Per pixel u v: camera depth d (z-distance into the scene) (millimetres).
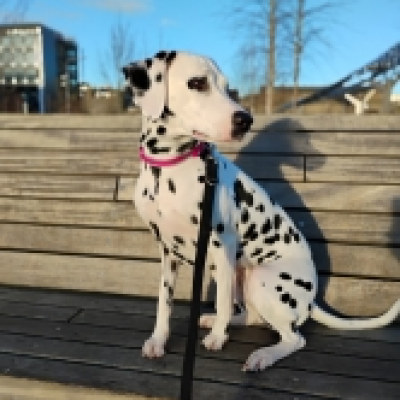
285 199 2707
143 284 2719
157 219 2084
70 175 2955
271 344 2186
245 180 2285
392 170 2602
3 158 3090
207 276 2662
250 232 2254
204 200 1819
